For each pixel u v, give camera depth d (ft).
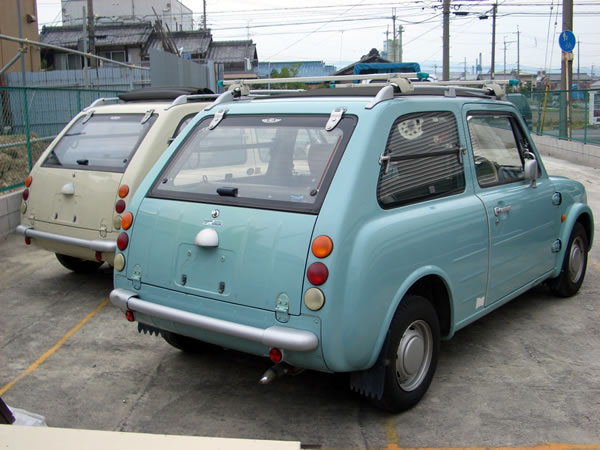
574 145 61.72
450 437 12.21
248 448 6.24
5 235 29.48
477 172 15.29
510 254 16.16
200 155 13.78
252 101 14.51
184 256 12.64
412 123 13.20
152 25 128.16
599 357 16.01
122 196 19.48
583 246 20.83
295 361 11.41
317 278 10.91
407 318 12.43
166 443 6.34
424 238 12.65
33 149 32.60
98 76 57.16
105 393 14.24
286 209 11.69
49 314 19.62
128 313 13.60
